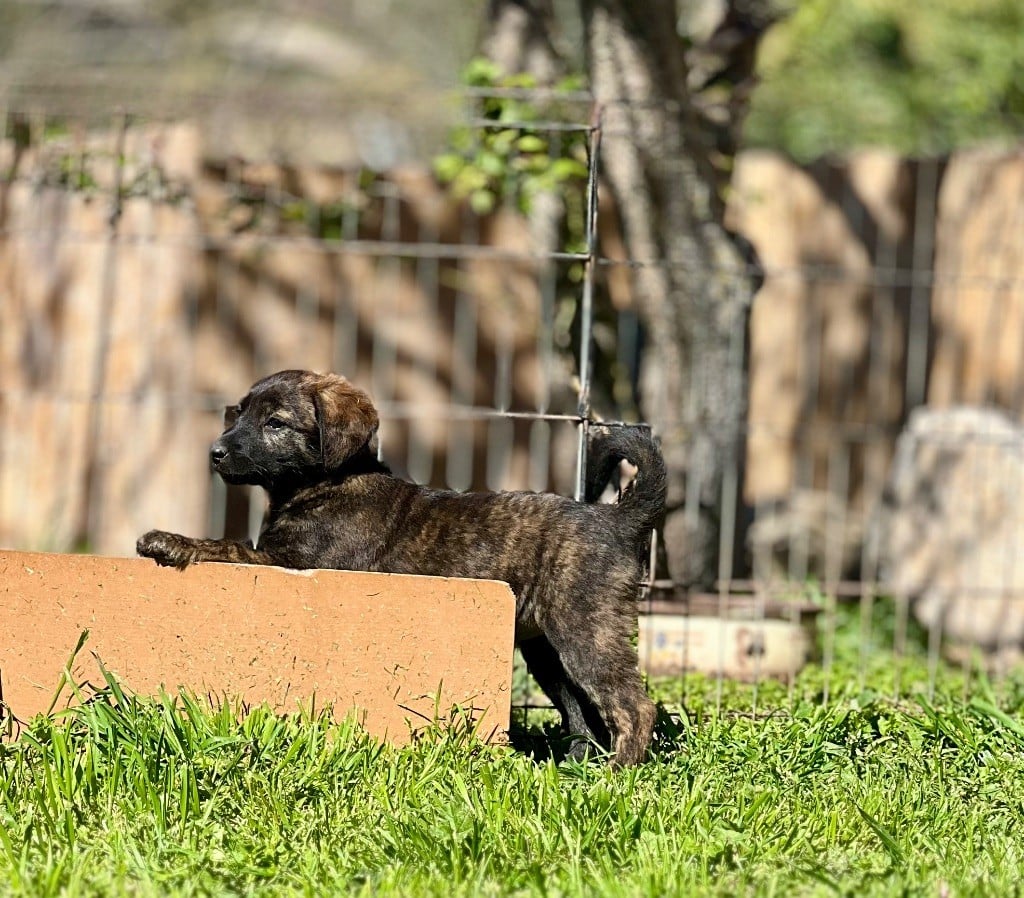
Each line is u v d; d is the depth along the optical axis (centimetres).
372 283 2405
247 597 1205
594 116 1552
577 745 1259
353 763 1104
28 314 2319
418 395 2425
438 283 2414
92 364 2311
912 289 2539
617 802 1027
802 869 945
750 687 1633
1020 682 1766
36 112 1884
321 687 1203
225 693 1203
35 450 2344
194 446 2322
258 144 2725
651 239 2020
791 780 1157
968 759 1221
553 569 1227
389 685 1200
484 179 2031
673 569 2003
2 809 1018
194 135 2217
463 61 3838
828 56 3591
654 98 1989
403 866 930
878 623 2236
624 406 2117
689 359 2038
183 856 959
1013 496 2203
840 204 2544
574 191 2092
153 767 1062
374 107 2288
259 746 1102
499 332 2423
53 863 920
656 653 1698
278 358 2386
